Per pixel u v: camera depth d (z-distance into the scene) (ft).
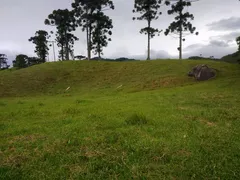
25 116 34.99
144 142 19.39
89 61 148.97
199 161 15.64
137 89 85.25
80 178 13.74
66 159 16.52
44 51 230.27
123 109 36.76
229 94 49.65
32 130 25.29
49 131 24.35
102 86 101.76
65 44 215.51
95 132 23.03
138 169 14.56
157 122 26.53
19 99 78.74
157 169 14.64
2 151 18.56
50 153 17.67
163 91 71.31
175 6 155.43
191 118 28.35
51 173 14.44
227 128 23.70
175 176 13.80
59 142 19.98
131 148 18.16
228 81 72.33
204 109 34.60
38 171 14.70
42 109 41.55
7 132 24.67
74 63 145.18
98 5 166.81
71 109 36.91
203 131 22.57
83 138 21.08
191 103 41.37
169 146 18.37
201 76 86.07
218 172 14.01
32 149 18.76
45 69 132.57
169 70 109.60
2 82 104.47
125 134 22.17
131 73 116.16
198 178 13.51
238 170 14.21
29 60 238.68
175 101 44.68
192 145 18.58
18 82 108.06
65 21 193.77
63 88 105.09
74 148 18.70
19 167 15.48
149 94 64.08
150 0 161.79
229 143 18.98
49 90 102.22
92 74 124.57
